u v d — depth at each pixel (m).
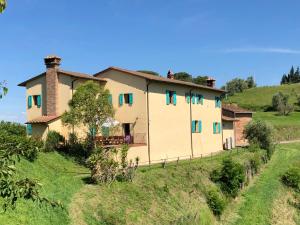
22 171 23.75
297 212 36.97
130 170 27.27
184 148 43.38
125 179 26.78
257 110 118.75
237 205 34.47
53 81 37.12
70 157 32.75
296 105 119.38
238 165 36.41
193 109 45.75
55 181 24.38
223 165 36.16
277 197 38.41
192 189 30.84
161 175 30.25
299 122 93.50
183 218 25.59
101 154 26.53
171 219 24.91
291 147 66.50
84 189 24.28
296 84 151.12
